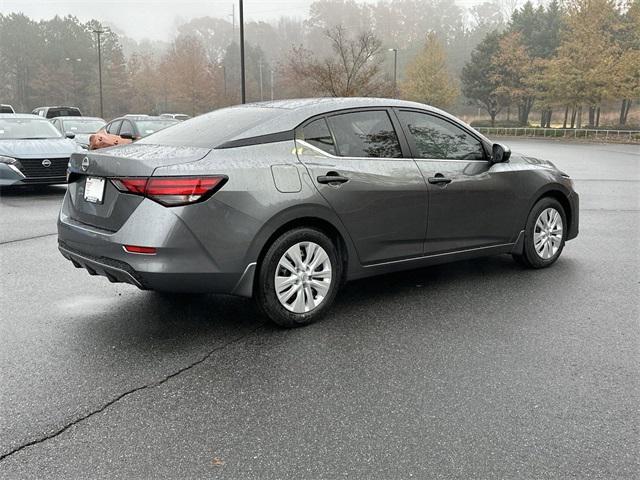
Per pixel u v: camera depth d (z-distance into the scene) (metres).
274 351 3.80
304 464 2.58
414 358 3.69
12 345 3.89
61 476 2.49
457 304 4.75
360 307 4.70
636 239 7.45
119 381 3.37
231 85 81.31
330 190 4.22
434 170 4.84
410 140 4.80
